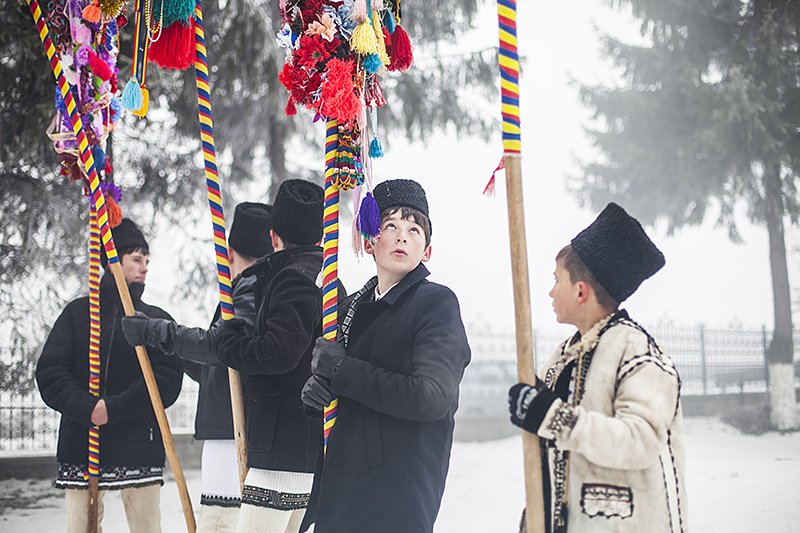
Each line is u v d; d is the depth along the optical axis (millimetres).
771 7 15406
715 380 17422
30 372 10211
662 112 16688
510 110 2361
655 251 2326
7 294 10086
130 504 4309
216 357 3492
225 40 10258
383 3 3430
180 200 12086
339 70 3092
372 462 2688
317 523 2744
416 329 2793
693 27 16297
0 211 9742
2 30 8086
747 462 10289
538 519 2195
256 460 3305
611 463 2068
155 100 11320
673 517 2146
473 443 13656
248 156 13312
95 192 3896
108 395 4309
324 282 3072
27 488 9312
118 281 3850
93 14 3963
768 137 14836
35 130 8594
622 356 2223
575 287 2354
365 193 3090
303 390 2871
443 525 7051
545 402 2143
